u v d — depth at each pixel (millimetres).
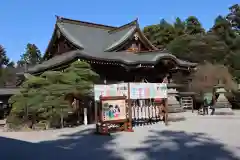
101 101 13141
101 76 24641
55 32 30031
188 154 8039
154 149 8906
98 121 13719
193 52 35000
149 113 18062
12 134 14484
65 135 13258
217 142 9844
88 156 7996
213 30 39125
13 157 7887
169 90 25250
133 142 10414
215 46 35031
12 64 52750
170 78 29094
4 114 29094
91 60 22312
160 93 15688
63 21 30312
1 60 50438
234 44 37000
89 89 17109
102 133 12820
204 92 28406
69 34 28375
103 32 33031
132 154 8195
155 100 18188
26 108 16578
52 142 11195
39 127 16172
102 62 23047
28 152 8672
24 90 17172
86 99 17766
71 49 28672
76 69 17750
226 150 8414
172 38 44625
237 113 22562
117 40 29219
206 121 16781
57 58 27984
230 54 35625
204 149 8688
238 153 7938
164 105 16531
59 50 30594
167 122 16422
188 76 30453
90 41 29531
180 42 36250
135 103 19766
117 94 14031
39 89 16875
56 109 16062
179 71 29547
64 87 16344
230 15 47500
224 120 17094
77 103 18266
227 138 10602
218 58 34875
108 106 13297
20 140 11938
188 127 14367
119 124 14008
